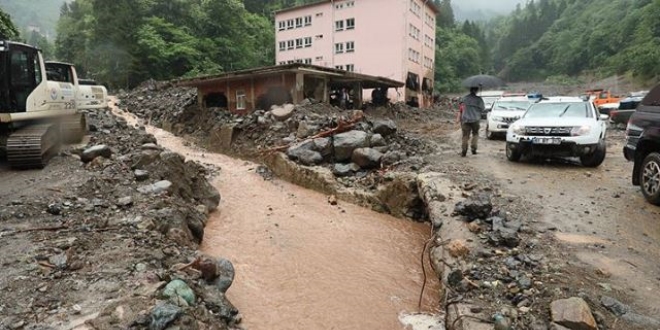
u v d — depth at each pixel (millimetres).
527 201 7223
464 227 6180
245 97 18234
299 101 16422
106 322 3430
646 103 7426
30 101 9273
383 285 5633
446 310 4445
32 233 5270
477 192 7672
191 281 4352
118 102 27812
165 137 18766
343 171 10797
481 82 11172
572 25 104312
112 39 35938
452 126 23953
